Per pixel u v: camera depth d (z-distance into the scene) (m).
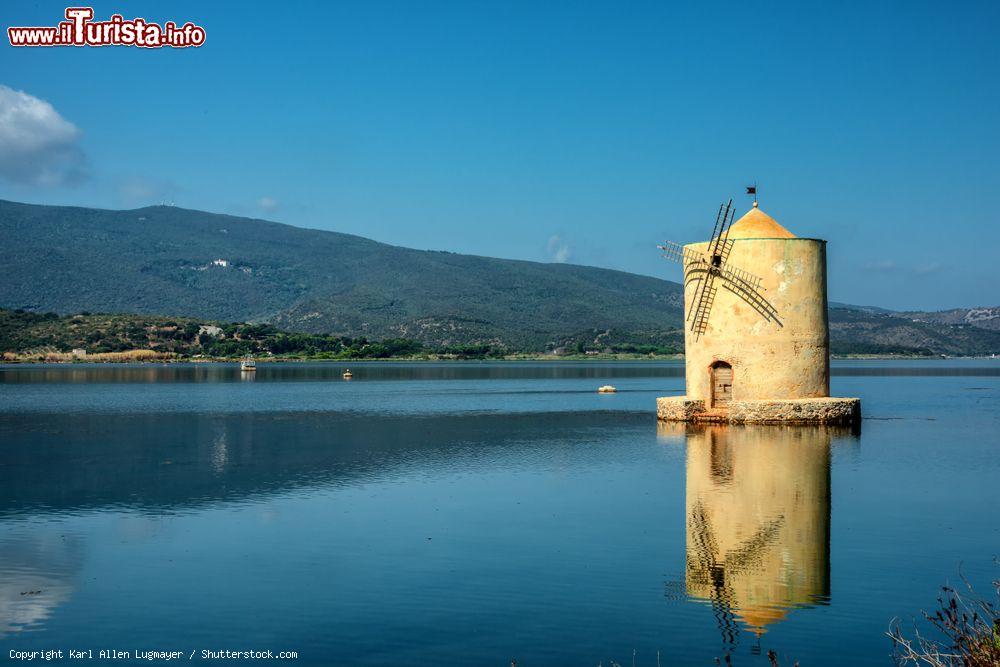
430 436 36.91
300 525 19.12
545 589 14.42
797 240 36.19
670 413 38.47
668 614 13.24
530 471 26.30
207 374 119.88
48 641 12.52
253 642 12.41
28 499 22.34
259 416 48.50
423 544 17.33
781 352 36.12
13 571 15.72
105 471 27.09
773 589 14.28
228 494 22.94
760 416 35.81
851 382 91.44
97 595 14.41
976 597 13.64
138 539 17.97
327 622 13.13
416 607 13.70
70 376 110.12
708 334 37.28
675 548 16.69
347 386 86.25
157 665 11.71
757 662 11.56
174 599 14.19
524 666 11.52
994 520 18.61
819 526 18.17
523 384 90.12
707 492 21.98
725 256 36.62
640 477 24.44
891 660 11.56
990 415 44.41
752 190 38.50
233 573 15.51
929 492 21.66
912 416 43.78
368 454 30.97
